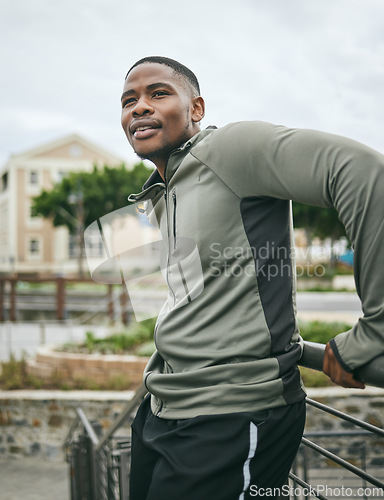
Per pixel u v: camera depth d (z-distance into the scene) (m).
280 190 0.93
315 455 4.48
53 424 5.77
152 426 1.14
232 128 1.00
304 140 0.88
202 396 1.01
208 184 1.03
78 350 7.04
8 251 41.28
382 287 0.81
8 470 5.47
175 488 0.98
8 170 40.94
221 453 0.97
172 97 1.12
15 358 7.51
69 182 32.16
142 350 6.64
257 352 1.00
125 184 31.41
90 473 3.79
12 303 11.88
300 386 1.07
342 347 0.87
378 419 4.81
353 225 0.81
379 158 0.81
